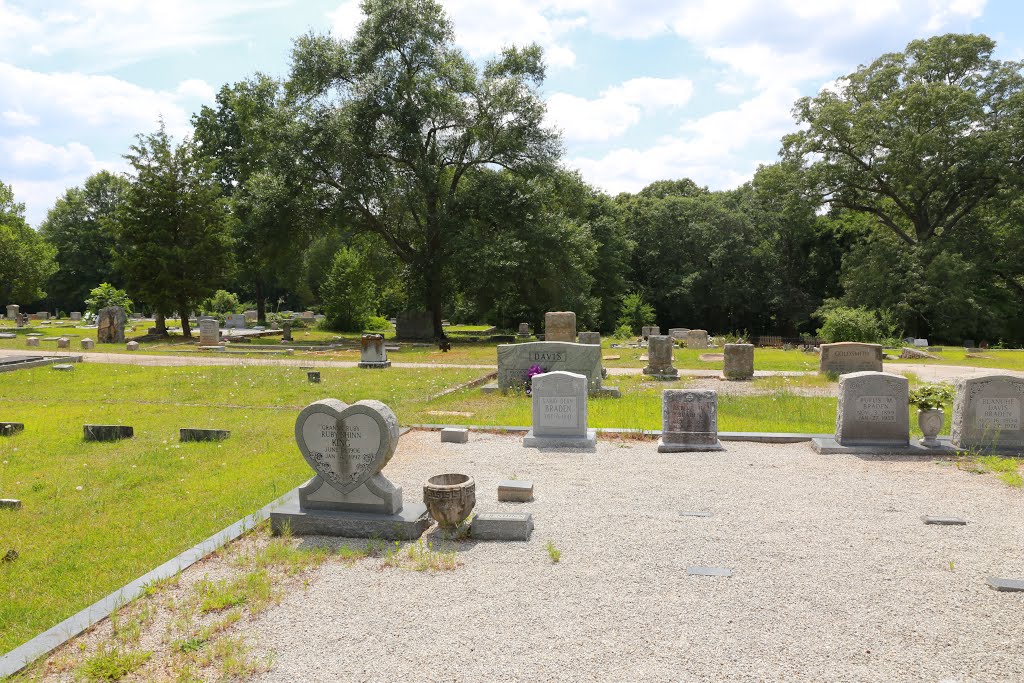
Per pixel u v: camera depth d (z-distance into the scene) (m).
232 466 11.48
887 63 49.78
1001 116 47.09
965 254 48.69
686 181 78.31
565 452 11.76
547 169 41.06
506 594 6.14
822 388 20.41
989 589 6.18
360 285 50.41
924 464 10.80
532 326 57.91
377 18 38.66
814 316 54.94
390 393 18.80
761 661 4.97
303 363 27.28
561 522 8.09
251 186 41.44
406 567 6.81
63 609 6.38
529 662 4.98
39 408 17.16
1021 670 4.87
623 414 15.47
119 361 27.38
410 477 10.18
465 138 41.31
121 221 39.97
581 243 43.31
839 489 9.41
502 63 42.00
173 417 15.72
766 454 11.55
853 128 47.81
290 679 4.82
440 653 5.13
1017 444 11.30
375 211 43.22
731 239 64.25
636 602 5.94
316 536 7.82
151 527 8.63
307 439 8.07
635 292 66.12
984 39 47.00
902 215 55.19
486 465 10.88
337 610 5.87
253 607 5.89
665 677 4.77
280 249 41.81
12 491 10.20
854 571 6.58
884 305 47.75
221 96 56.38
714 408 11.85
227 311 68.31
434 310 43.25
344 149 38.66
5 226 46.41
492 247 38.38
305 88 40.44
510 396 18.19
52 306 80.31
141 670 4.99
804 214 53.56
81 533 8.45
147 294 39.44
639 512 8.45
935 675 4.80
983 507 8.58
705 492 9.30
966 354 34.09
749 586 6.25
